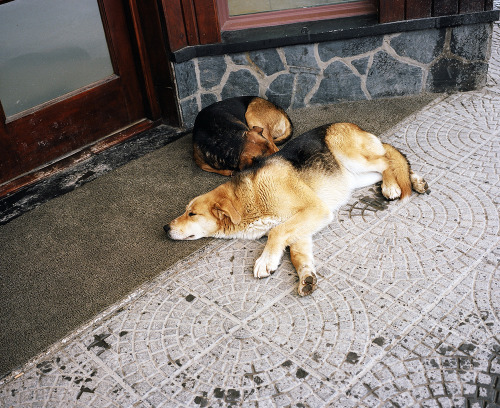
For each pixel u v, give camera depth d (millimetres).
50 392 2607
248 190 3445
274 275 3164
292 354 2613
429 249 3145
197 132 4492
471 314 2678
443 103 4805
